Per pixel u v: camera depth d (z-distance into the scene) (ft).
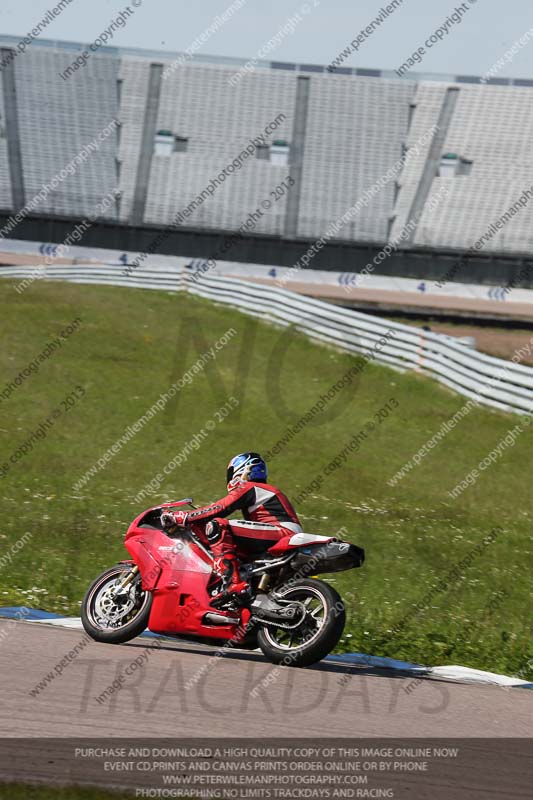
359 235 314.76
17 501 95.25
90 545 78.69
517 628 64.80
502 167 333.62
